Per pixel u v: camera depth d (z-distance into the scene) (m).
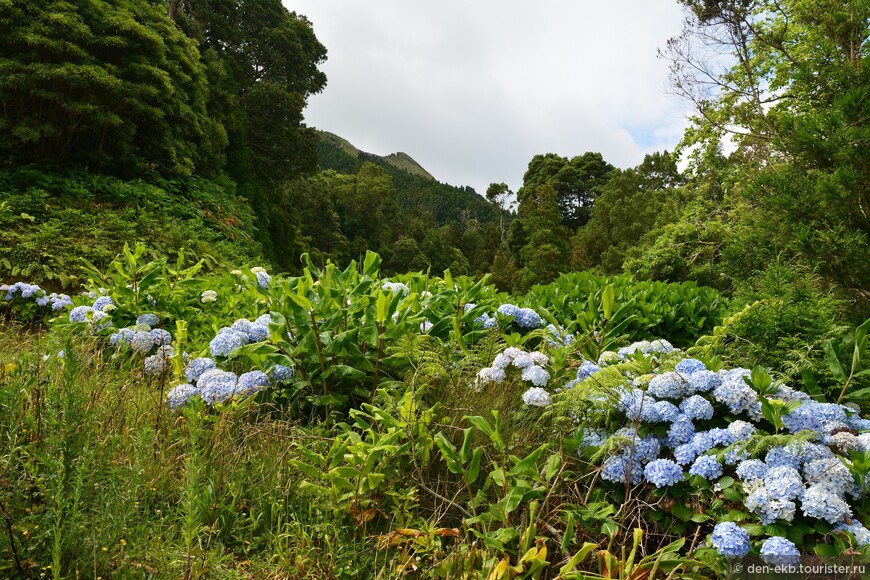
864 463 1.80
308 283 2.96
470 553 1.76
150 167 13.54
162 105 13.40
